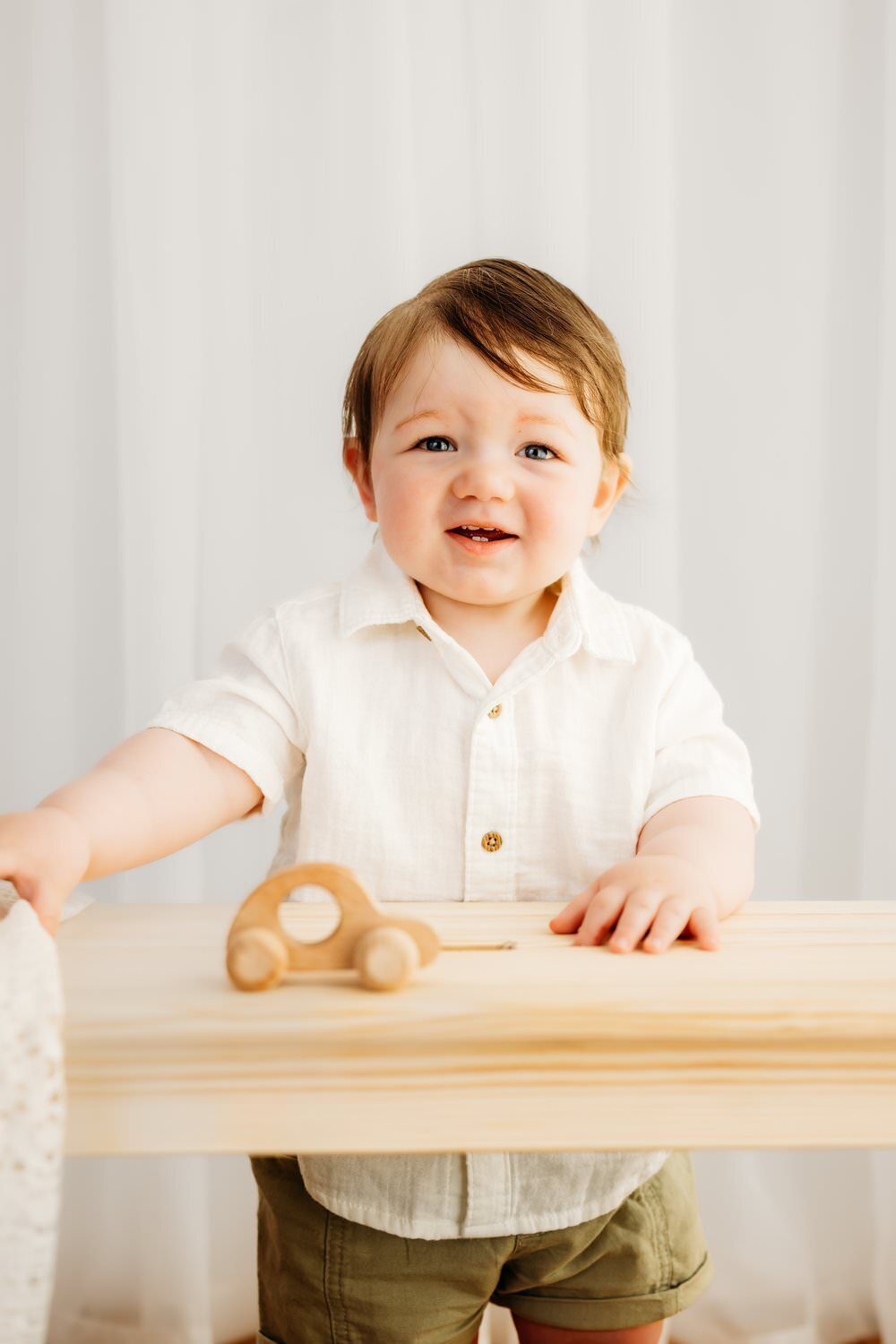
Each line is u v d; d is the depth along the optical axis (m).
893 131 1.39
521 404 0.91
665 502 1.39
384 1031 0.51
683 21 1.42
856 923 0.71
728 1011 0.51
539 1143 0.51
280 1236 0.93
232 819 0.91
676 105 1.43
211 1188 1.43
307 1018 0.51
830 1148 0.51
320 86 1.37
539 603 1.01
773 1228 1.45
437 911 0.75
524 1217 0.88
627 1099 0.51
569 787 0.95
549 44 1.35
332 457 1.40
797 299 1.43
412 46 1.38
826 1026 0.51
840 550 1.45
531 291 0.95
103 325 1.37
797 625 1.45
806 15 1.41
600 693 0.98
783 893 1.45
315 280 1.38
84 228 1.36
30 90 1.34
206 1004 0.52
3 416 1.36
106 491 1.38
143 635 1.34
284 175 1.37
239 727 0.92
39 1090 0.48
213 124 1.35
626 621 1.02
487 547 0.92
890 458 1.41
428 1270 0.89
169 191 1.33
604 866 0.94
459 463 0.91
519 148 1.37
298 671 0.96
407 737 0.95
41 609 1.36
